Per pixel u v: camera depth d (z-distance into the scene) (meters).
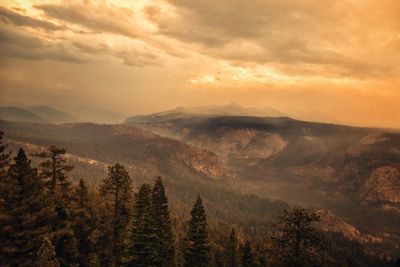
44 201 31.45
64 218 35.88
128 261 39.75
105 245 45.78
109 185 44.88
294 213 33.44
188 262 44.47
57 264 27.97
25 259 28.80
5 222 28.50
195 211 45.12
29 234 29.06
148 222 41.00
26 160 30.77
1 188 29.03
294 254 32.62
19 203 29.61
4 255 28.20
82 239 42.78
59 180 40.25
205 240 44.75
